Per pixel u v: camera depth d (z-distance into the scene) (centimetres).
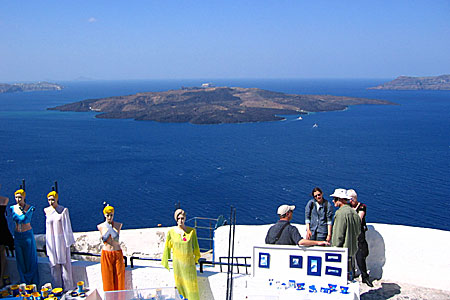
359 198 10044
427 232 773
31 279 731
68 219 724
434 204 9594
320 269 636
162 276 705
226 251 902
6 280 746
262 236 880
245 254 890
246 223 8238
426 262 767
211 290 680
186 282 654
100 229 682
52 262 718
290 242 649
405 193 10481
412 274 777
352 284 627
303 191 10625
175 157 15462
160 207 9388
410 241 780
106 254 680
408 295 723
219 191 10662
